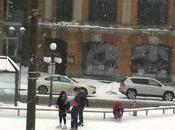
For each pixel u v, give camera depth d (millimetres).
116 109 34344
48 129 29875
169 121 35312
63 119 30750
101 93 54750
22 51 63844
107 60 66750
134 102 46375
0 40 66625
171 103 49156
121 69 66500
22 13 67000
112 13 66688
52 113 35125
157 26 66500
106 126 31938
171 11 66375
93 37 66562
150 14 66500
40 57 64875
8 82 38000
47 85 50312
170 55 66562
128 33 66375
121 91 52250
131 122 34062
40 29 66375
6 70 37531
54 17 66750
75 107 29766
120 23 66562
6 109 34844
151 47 66750
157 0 66500
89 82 62250
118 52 66562
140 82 52188
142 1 66500
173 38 66312
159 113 39219
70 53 66688
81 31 66562
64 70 66938
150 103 48500
